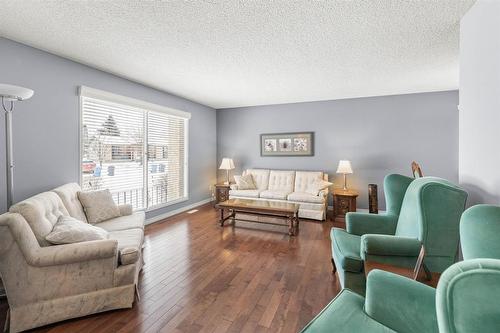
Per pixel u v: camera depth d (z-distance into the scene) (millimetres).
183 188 4953
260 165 5656
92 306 1707
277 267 2479
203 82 3748
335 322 1029
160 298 1943
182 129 4891
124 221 2672
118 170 3539
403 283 1081
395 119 4527
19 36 2281
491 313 642
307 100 5039
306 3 1771
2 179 2287
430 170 4344
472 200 1734
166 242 3172
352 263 1730
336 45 2449
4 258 1542
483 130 1612
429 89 4133
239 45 2455
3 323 1639
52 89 2672
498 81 1453
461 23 1936
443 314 695
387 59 2807
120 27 2119
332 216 4496
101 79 3191
